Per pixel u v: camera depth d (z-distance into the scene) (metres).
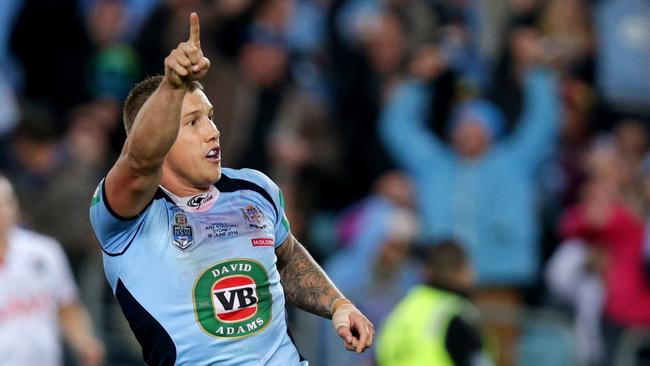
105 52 43.25
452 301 28.66
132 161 16.17
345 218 39.22
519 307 36.72
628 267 37.06
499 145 38.69
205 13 38.78
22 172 38.78
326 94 42.84
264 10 40.34
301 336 35.03
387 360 28.81
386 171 40.81
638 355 36.59
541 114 39.16
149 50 39.25
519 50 40.19
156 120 15.88
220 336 16.95
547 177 41.75
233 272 17.16
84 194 37.84
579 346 36.81
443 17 44.66
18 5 45.16
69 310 33.53
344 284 35.44
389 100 41.19
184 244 17.02
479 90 40.91
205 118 17.17
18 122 39.75
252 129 38.72
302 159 39.00
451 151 38.91
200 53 15.85
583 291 37.38
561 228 39.94
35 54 43.97
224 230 17.25
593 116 44.31
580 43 44.28
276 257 18.39
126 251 16.95
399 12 43.75
